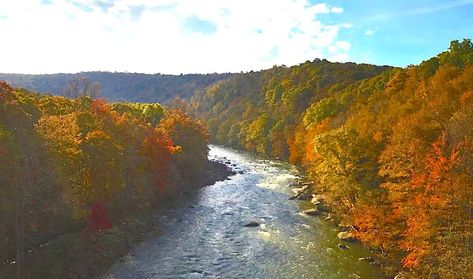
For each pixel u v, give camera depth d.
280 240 49.94
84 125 51.75
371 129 54.72
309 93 158.25
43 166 34.72
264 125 153.75
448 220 30.98
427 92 59.50
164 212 62.91
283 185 87.00
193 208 66.19
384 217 40.19
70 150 40.25
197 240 50.03
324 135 53.22
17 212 32.56
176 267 41.44
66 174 40.19
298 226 55.78
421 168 36.47
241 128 181.00
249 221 58.56
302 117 136.75
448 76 60.66
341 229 52.94
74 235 42.38
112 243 44.94
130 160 56.00
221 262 43.00
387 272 38.09
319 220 58.56
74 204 38.69
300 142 102.44
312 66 195.75
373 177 48.41
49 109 59.34
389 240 39.50
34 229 36.75
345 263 42.00
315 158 64.81
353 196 51.62
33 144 34.72
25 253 36.03
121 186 52.56
